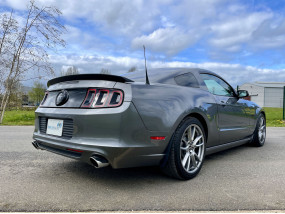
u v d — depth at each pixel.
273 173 2.71
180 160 2.35
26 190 2.13
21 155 3.48
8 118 10.11
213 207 1.81
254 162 3.21
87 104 2.11
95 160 1.96
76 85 2.26
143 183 2.36
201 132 2.67
